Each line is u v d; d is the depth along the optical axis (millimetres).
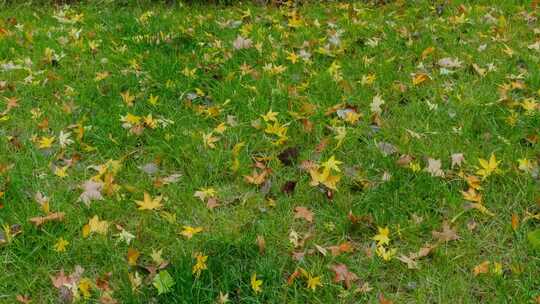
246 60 4617
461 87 4039
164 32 5137
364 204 3035
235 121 3779
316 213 3035
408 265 2648
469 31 5016
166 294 2527
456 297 2537
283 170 3359
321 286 2582
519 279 2580
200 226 2982
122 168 3375
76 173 3359
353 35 5051
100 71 4512
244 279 2637
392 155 3377
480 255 2766
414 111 3811
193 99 4074
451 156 3309
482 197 3066
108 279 2650
